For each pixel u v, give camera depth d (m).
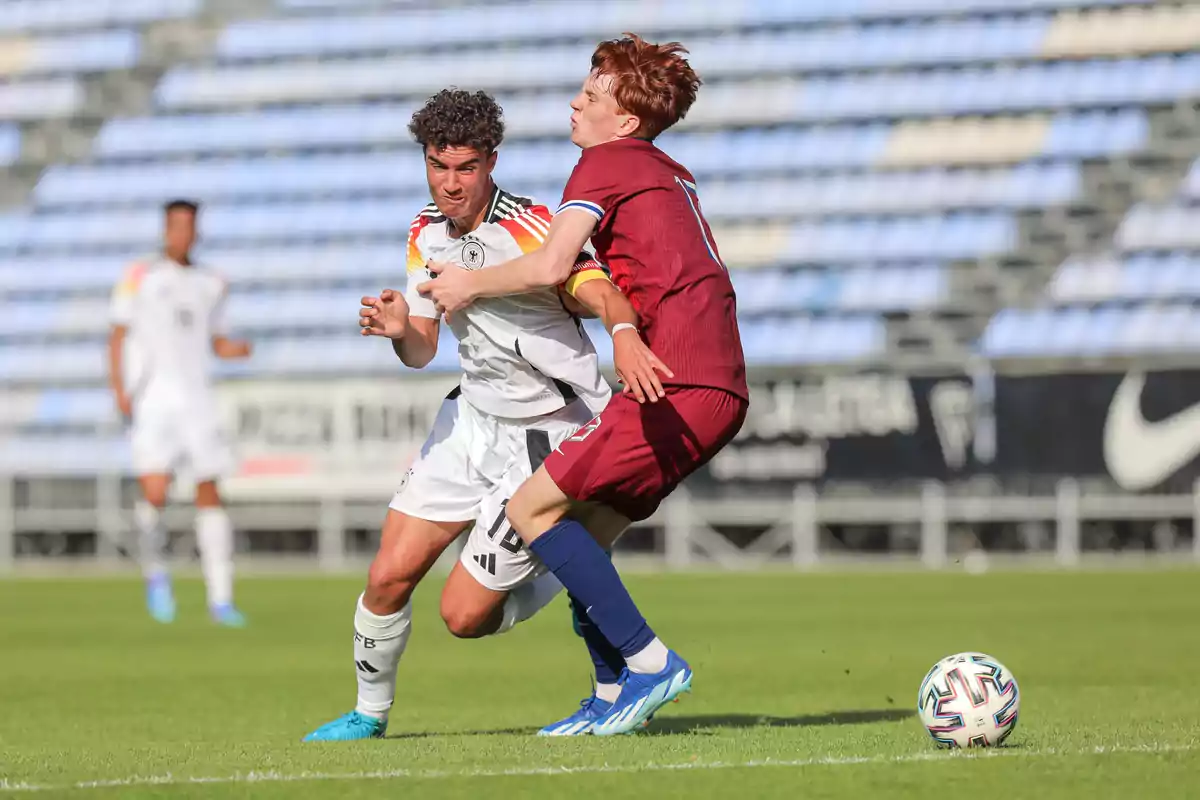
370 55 93.81
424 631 41.47
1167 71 85.00
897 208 85.25
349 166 91.00
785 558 73.81
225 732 20.55
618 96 17.89
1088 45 86.19
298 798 13.38
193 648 36.31
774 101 88.62
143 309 44.16
